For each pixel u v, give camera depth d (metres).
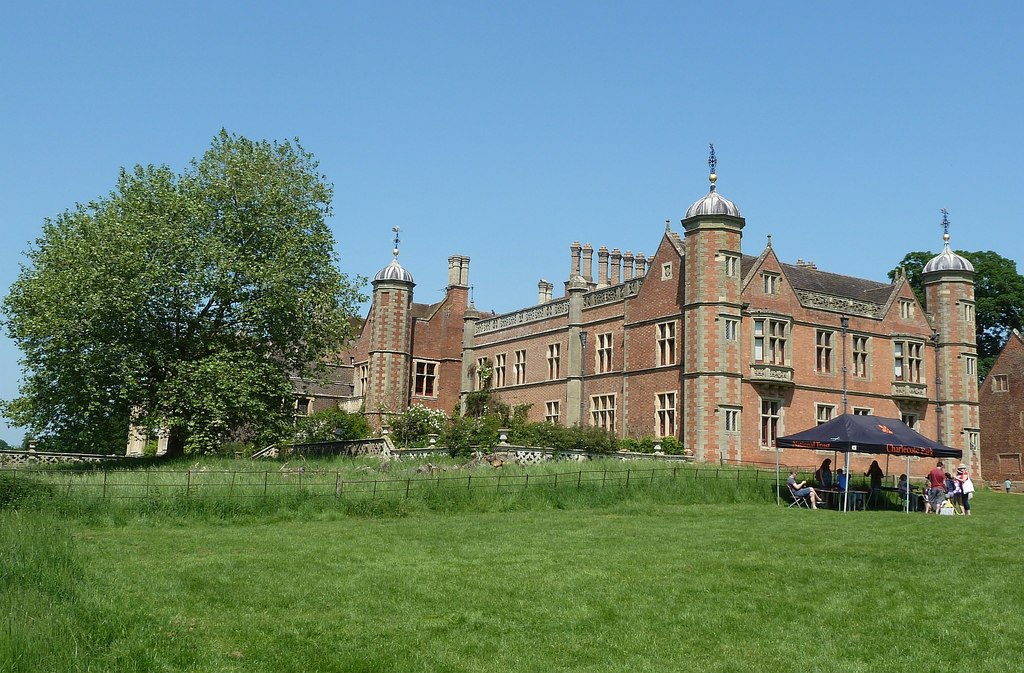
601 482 26.33
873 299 46.69
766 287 41.53
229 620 11.97
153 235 33.25
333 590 13.48
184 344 34.97
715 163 40.84
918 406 46.03
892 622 12.25
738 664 10.60
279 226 36.69
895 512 25.55
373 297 55.44
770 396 40.66
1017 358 56.66
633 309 44.16
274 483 22.12
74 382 33.09
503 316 53.69
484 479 25.06
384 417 53.09
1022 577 14.74
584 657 10.77
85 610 11.73
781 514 23.83
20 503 19.44
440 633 11.59
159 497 20.53
